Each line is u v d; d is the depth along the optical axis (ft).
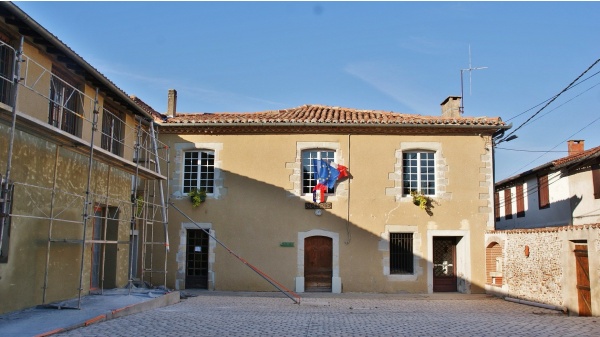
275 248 61.93
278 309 44.78
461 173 62.64
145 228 55.47
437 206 62.13
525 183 80.33
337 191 62.49
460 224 61.93
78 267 43.21
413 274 61.16
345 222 61.98
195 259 63.10
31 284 36.58
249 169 63.10
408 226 61.82
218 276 61.72
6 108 30.04
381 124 61.82
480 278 61.11
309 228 62.03
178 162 63.52
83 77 43.70
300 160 63.10
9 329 28.58
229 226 62.44
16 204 34.73
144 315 37.29
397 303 52.26
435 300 55.52
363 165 62.75
